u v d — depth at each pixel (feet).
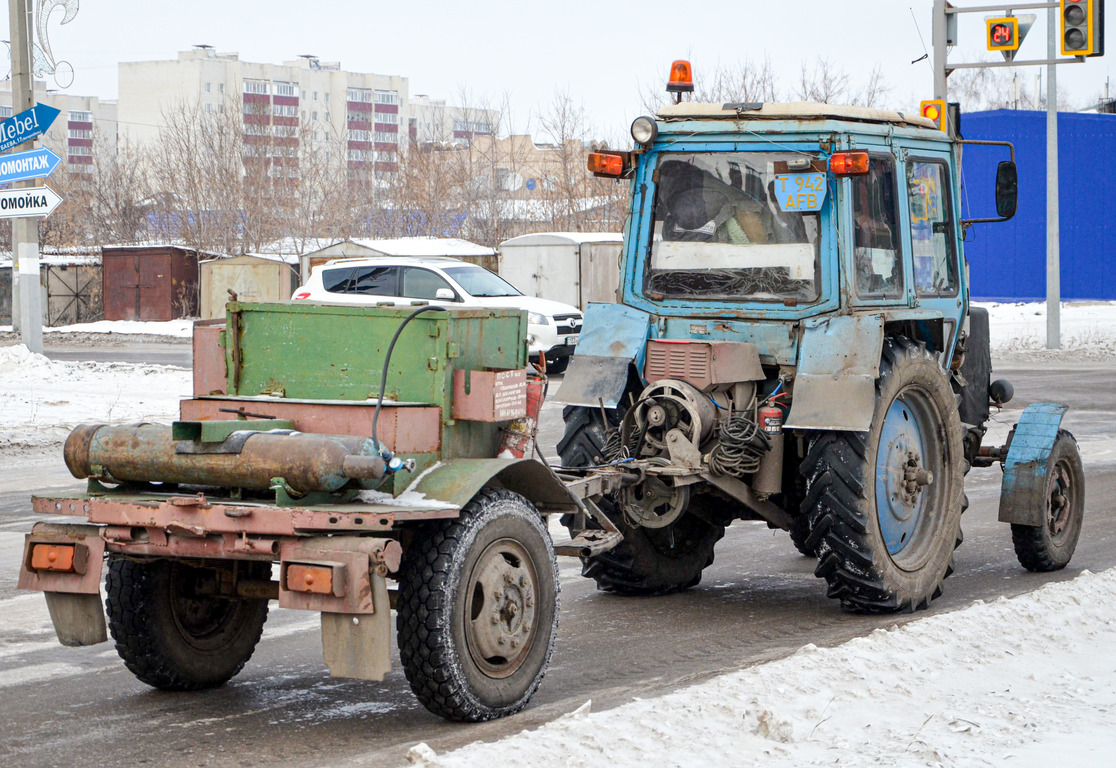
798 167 23.15
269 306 18.61
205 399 18.11
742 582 27.50
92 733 16.96
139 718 17.67
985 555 30.27
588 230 151.94
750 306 23.76
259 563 19.06
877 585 23.27
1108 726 16.21
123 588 18.22
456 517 16.89
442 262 71.92
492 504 17.42
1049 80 87.40
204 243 169.68
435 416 17.71
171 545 16.60
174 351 95.76
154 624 18.35
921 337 26.78
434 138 211.82
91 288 129.59
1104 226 129.18
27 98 71.05
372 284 71.20
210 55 385.91
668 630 23.04
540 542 18.16
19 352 67.41
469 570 16.87
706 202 24.29
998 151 128.67
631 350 24.11
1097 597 23.32
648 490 23.66
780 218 23.68
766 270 23.79
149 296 123.95
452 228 168.96
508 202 171.22
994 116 128.88
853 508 22.76
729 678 17.80
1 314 130.41
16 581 26.35
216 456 16.26
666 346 23.79
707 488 23.88
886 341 24.03
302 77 406.41
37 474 40.45
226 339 18.89
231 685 19.51
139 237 185.57
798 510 25.31
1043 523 27.32
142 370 68.85
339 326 18.25
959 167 27.45
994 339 93.30
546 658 18.29
